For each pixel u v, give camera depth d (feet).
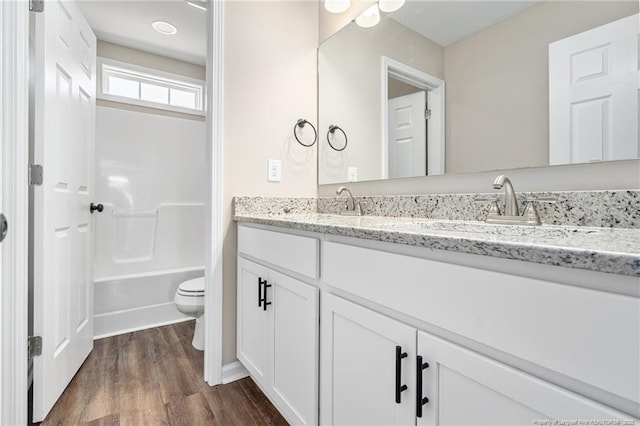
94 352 6.29
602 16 3.06
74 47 5.22
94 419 4.28
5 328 3.84
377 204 5.08
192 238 9.65
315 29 6.28
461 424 2.03
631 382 1.36
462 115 4.19
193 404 4.62
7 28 3.83
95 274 8.07
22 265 3.99
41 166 4.21
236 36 5.30
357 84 5.53
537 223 3.20
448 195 4.14
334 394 3.15
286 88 5.85
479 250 1.88
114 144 8.58
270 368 4.21
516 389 1.76
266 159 5.60
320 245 3.34
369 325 2.70
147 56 9.37
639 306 1.34
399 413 2.44
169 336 7.17
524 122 3.60
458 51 4.25
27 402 4.11
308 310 3.45
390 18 5.08
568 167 3.27
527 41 3.60
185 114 9.75
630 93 2.89
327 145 6.03
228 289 5.26
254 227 4.69
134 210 8.75
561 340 1.57
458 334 2.04
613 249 1.47
